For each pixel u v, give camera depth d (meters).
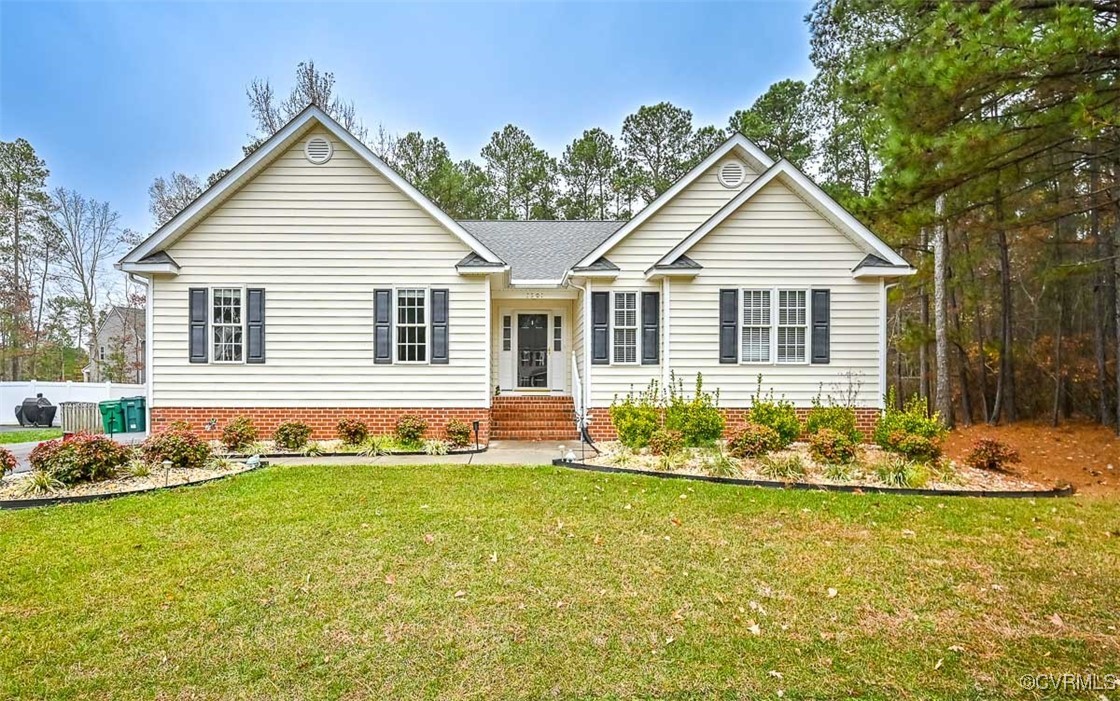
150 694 2.91
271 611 3.79
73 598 3.95
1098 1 7.93
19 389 20.08
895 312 20.25
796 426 9.67
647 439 9.65
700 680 3.05
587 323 11.85
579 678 3.06
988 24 7.17
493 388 13.80
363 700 2.87
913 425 9.07
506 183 29.41
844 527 5.71
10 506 6.29
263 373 11.30
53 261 31.97
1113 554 4.98
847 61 14.21
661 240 12.00
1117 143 9.05
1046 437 13.15
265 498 6.63
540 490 7.13
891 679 3.08
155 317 11.16
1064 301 15.32
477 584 4.23
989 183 8.50
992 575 4.50
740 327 11.50
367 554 4.82
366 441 10.39
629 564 4.65
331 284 11.38
